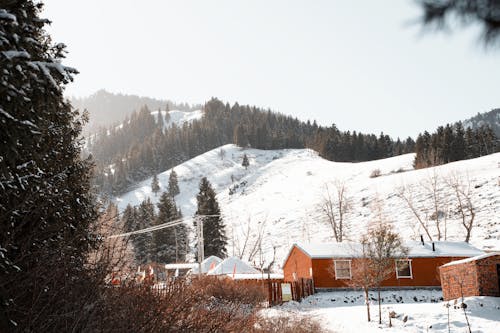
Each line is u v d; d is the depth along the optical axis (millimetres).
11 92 4828
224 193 137750
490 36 2344
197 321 7527
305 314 20688
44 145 7516
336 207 78312
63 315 5605
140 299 6738
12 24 4758
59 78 5441
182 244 66688
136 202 152250
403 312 22312
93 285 6199
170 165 199125
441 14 2404
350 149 158000
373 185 82625
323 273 34219
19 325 5488
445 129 106500
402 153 156000
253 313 11000
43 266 5699
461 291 22844
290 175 129750
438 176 73688
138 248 63625
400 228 59719
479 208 57281
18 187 5938
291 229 76625
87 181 9797
